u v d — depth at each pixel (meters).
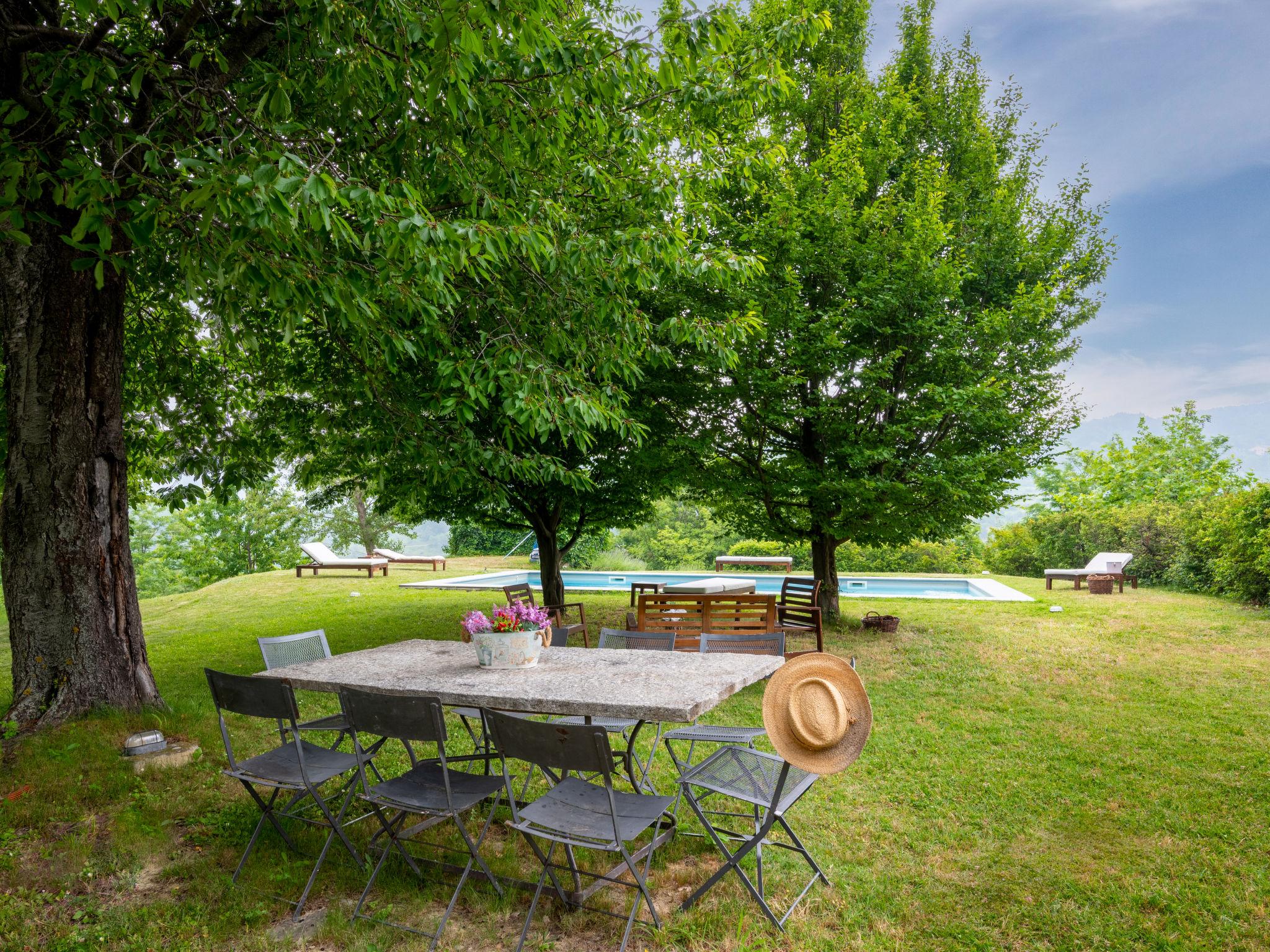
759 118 9.87
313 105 5.03
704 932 3.03
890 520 9.39
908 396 10.26
